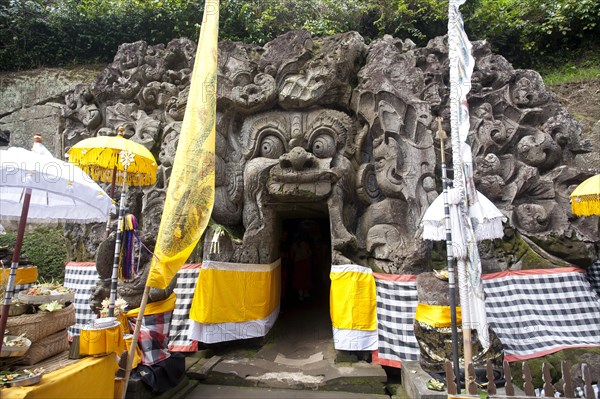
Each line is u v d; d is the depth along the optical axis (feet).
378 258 18.22
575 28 36.99
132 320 13.58
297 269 29.43
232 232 20.45
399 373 16.37
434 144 19.92
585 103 32.12
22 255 19.42
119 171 16.74
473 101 22.03
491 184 19.76
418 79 19.95
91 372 9.75
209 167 12.05
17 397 7.59
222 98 20.33
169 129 21.12
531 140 20.88
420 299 13.99
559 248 18.66
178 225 11.59
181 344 18.01
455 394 9.89
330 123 19.84
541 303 17.52
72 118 24.06
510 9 37.37
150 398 13.11
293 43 20.94
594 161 27.96
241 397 14.73
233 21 33.94
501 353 13.10
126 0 34.42
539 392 13.96
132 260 12.41
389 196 19.06
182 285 18.78
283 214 22.31
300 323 23.40
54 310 10.71
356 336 16.96
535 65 37.88
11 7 36.14
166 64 23.00
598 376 14.53
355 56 20.77
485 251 18.76
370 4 34.40
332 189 18.89
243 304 18.74
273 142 20.25
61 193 9.90
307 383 15.47
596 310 17.33
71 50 37.11
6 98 35.04
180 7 34.24
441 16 33.76
